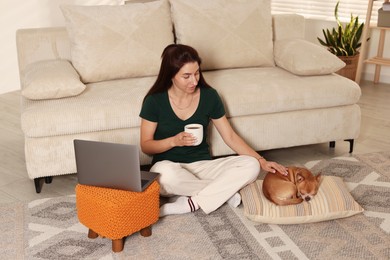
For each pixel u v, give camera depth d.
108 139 2.42
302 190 2.08
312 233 2.05
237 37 2.90
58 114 2.33
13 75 4.20
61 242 2.01
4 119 3.49
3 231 2.09
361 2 4.38
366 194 2.39
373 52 4.34
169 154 2.29
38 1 4.27
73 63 2.71
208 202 2.16
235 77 2.78
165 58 2.16
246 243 1.99
